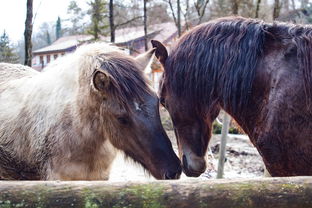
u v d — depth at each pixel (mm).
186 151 2977
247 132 2691
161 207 1510
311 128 2221
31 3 8836
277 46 2438
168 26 33844
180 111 2869
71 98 3303
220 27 2715
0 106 3896
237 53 2568
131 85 2936
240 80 2543
